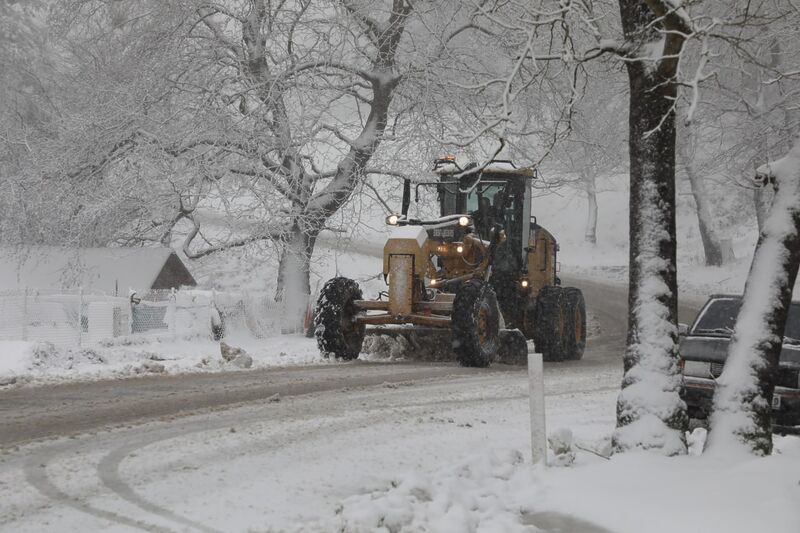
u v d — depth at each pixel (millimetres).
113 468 18719
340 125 65688
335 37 62219
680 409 19250
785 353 25172
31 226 63688
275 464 19500
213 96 61219
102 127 61312
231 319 58094
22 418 24953
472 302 39406
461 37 63375
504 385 34781
